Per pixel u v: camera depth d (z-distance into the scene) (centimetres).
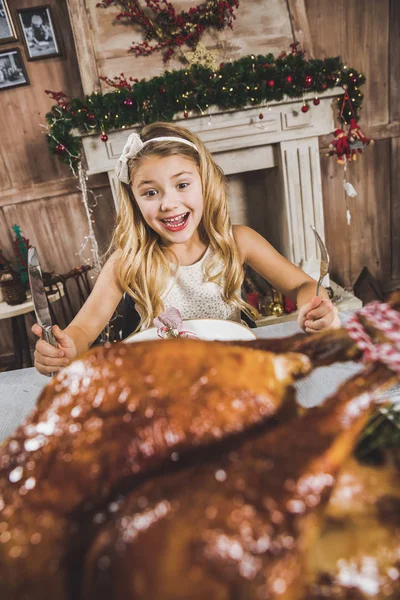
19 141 129
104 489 19
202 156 66
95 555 17
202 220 72
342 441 18
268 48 118
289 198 130
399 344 20
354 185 147
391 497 19
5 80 123
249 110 118
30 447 21
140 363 22
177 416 20
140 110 109
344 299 135
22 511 19
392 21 132
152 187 62
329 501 18
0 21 118
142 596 15
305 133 122
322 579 18
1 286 114
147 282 71
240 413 20
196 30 113
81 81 124
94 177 134
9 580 17
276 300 129
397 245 158
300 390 42
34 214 136
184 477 18
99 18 111
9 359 148
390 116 142
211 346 22
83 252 142
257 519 16
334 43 132
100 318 69
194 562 16
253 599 15
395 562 18
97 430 20
